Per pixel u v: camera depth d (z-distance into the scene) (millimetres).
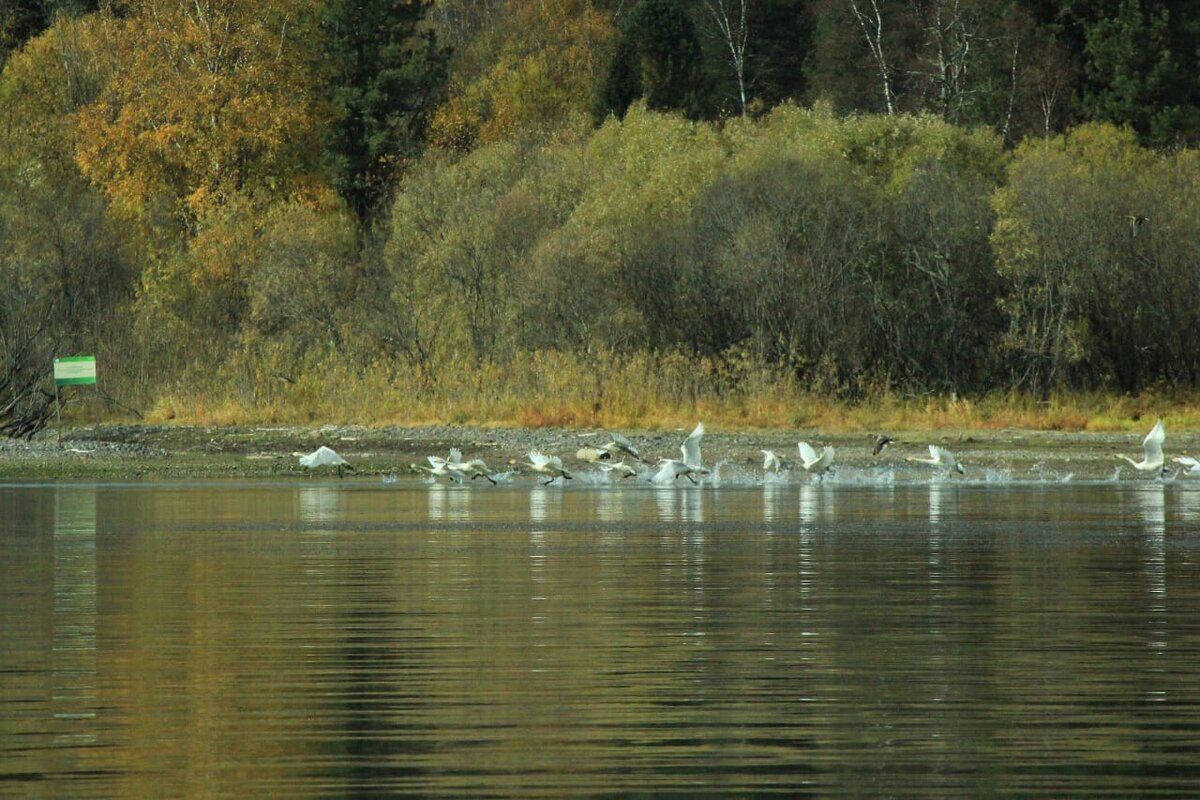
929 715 24422
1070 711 24688
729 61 187500
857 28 179000
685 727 23641
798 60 192625
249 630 32594
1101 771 21125
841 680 27125
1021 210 116188
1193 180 119438
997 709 24828
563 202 128625
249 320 123438
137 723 23938
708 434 100250
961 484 80250
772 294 114500
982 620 33781
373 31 166250
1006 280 117188
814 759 21750
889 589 38844
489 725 23781
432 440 99875
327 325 121875
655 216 121125
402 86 167000
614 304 113938
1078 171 118062
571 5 186250
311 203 143375
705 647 30375
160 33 145750
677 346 110812
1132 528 55344
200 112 143625
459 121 168875
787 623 33344
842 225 117062
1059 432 103188
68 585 40031
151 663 28812
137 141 143125
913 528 55469
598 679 27234
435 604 36281
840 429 102875
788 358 112375
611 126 133500
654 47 164750
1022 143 132750
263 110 144125
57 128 153750
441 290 121938
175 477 84875
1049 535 52875
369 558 46281
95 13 171875
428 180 131625
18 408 112188
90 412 117375
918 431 102438
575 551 47938
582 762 21594
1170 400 112938
